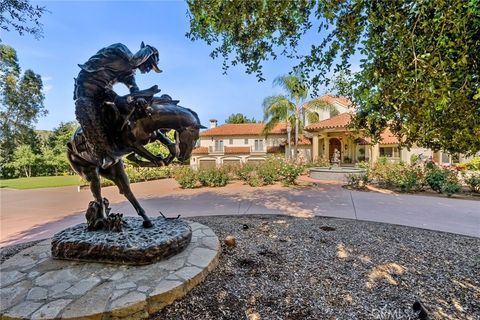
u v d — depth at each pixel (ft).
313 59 14.26
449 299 9.72
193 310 8.95
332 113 83.71
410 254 13.70
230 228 18.11
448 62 7.58
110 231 12.71
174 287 9.35
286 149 98.07
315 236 16.38
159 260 11.35
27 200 35.24
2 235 18.98
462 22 7.13
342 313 8.86
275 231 17.42
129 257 10.97
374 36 9.62
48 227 21.08
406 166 46.39
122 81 11.81
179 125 10.94
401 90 8.71
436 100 7.72
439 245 15.05
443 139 8.99
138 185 48.19
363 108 11.76
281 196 33.06
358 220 20.86
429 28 7.97
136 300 8.56
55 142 100.73
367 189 38.45
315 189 39.14
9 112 67.82
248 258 12.98
